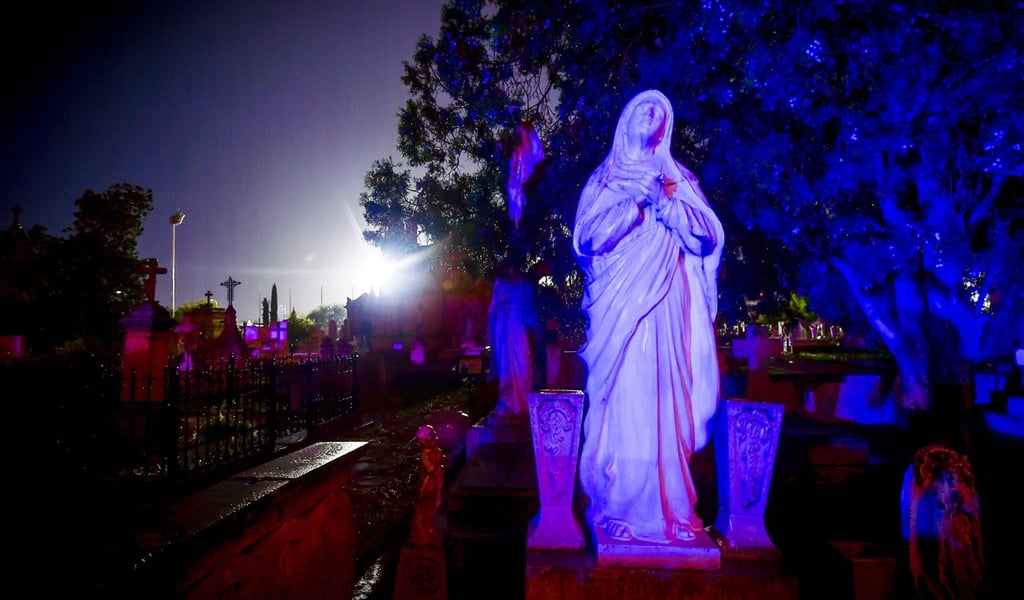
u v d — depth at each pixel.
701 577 3.87
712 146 11.54
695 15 9.73
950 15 8.30
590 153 12.64
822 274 14.81
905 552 4.27
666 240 4.22
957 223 11.11
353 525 5.33
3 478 4.75
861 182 10.76
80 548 2.74
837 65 9.56
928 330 12.87
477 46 13.98
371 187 18.17
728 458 4.21
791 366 32.19
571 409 4.32
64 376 6.57
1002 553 6.09
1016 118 8.16
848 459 8.09
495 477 7.02
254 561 3.58
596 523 4.23
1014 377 15.70
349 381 15.38
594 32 11.61
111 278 23.55
